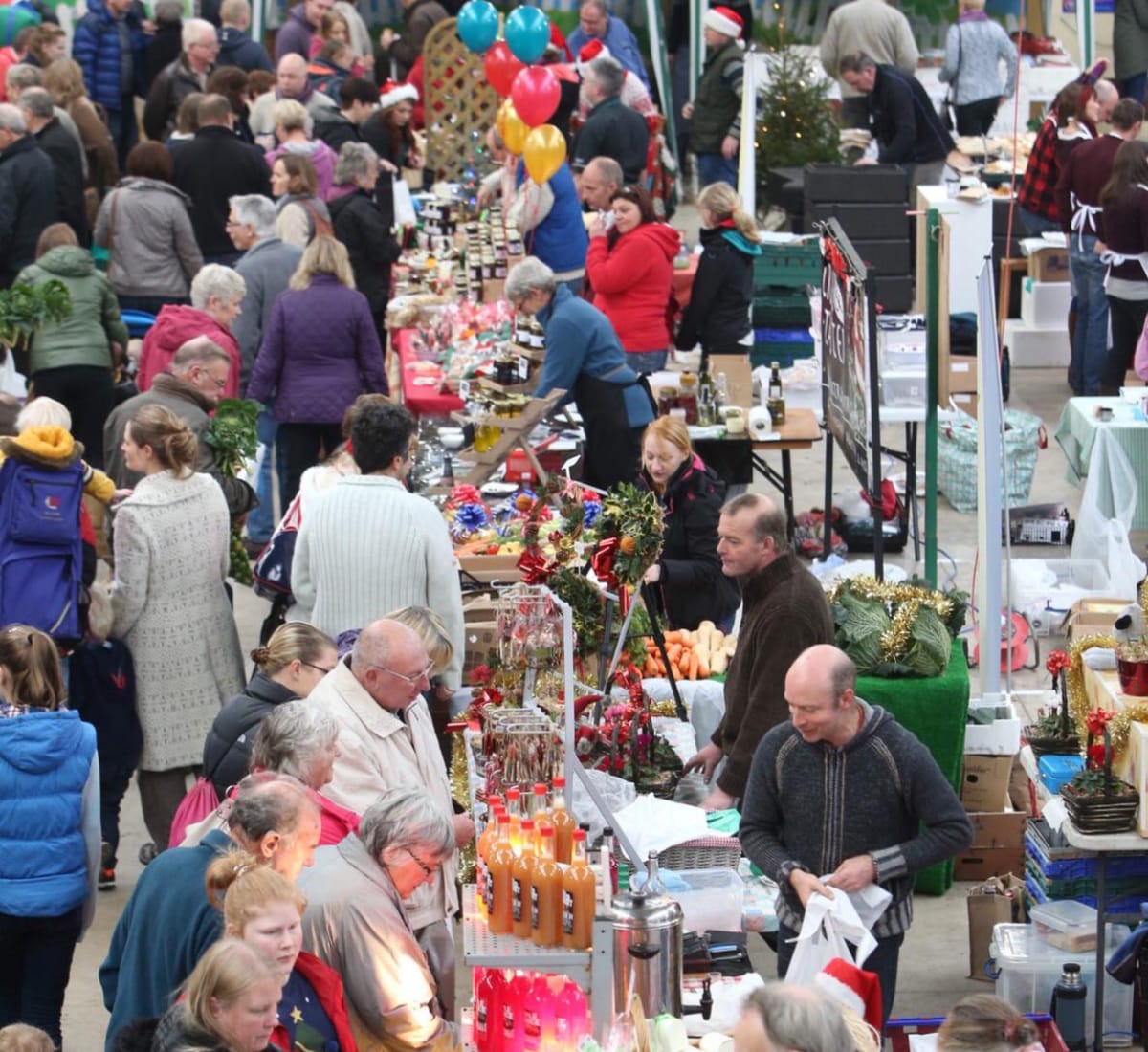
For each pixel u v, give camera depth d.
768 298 24.02
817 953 9.89
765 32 34.72
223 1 31.70
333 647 11.64
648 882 9.21
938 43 36.97
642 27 38.59
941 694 13.60
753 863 10.73
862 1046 8.00
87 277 19.83
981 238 21.52
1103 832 11.44
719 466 20.22
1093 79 25.58
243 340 20.39
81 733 11.43
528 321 20.41
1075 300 24.56
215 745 11.41
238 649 14.46
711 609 15.26
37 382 19.73
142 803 14.44
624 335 20.83
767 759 10.70
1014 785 14.94
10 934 11.38
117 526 13.80
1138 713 11.61
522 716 11.13
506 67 25.48
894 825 10.50
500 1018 9.47
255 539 20.55
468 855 12.70
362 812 10.75
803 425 20.02
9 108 23.20
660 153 32.47
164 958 9.02
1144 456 18.81
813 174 25.83
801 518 20.86
